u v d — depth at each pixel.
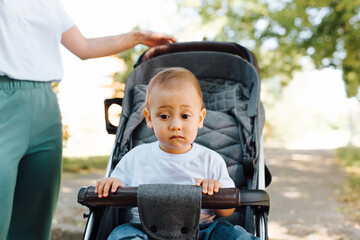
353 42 9.39
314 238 4.10
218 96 2.41
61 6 2.23
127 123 2.16
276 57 12.28
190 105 1.70
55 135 2.14
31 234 2.24
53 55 2.09
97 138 17.20
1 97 1.88
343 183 7.61
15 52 1.89
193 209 1.39
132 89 2.33
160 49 2.53
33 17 1.97
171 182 1.81
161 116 1.70
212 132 2.16
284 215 5.06
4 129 1.89
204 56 2.48
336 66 10.56
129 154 1.93
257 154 1.97
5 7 1.85
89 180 7.45
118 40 2.50
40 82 2.02
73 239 3.63
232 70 2.46
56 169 2.20
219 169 1.85
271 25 10.68
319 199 6.10
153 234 1.40
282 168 10.59
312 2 9.31
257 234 1.64
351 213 5.16
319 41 10.06
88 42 2.40
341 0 8.59
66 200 5.50
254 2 10.45
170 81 1.71
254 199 1.43
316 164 11.52
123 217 1.93
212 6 10.61
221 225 1.68
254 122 2.09
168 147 1.83
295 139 41.38
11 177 1.86
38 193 2.17
